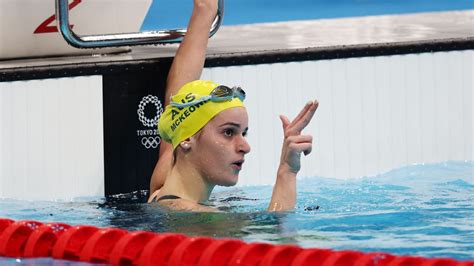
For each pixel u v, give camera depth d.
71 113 13.82
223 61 14.44
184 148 11.70
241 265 9.32
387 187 13.54
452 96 15.46
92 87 13.88
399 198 12.59
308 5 32.06
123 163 14.11
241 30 18.20
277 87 14.72
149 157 14.21
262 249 9.53
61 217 11.96
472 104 15.52
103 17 14.49
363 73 15.06
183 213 11.46
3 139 13.56
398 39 15.55
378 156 15.19
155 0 32.88
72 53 14.55
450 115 15.47
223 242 9.65
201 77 14.38
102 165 14.02
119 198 13.55
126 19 14.70
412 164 15.36
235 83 14.55
